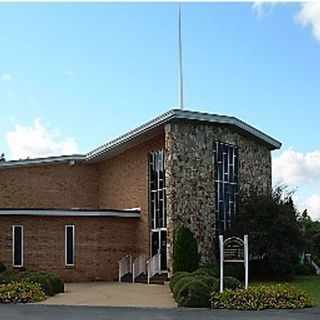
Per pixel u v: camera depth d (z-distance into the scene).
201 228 30.94
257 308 18.88
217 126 32.41
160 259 31.75
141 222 33.97
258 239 30.08
